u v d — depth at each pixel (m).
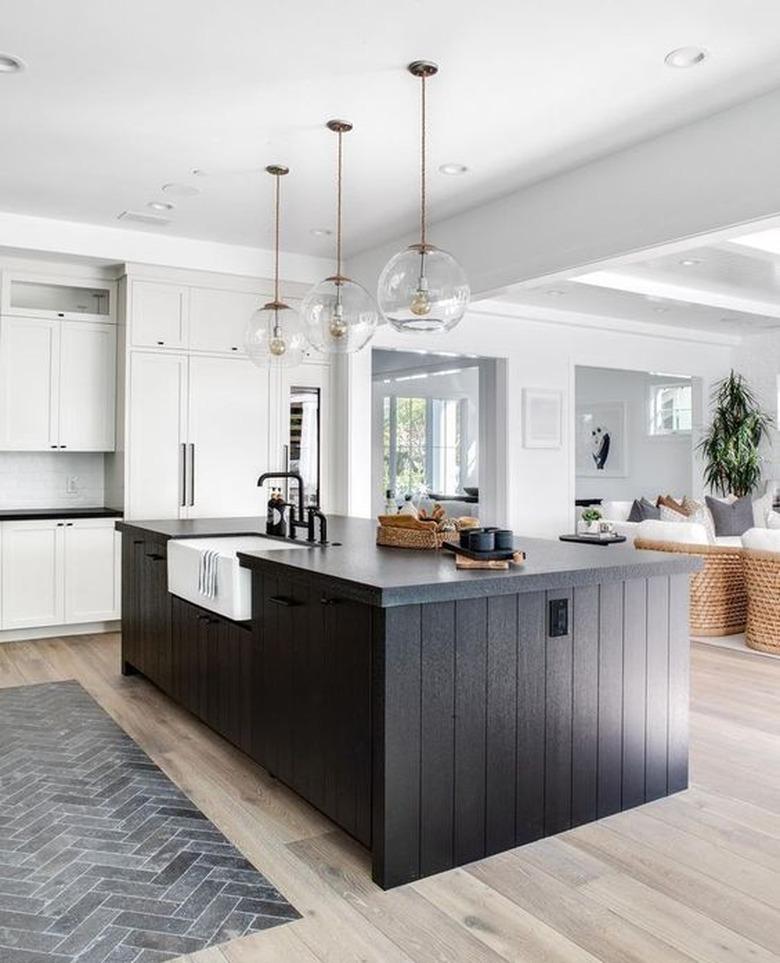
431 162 4.31
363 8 2.84
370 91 3.49
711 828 2.75
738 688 4.40
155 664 4.22
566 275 4.61
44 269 5.67
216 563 3.36
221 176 4.55
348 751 2.53
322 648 2.68
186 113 3.72
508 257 4.84
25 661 5.01
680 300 7.21
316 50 3.14
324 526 3.55
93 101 3.59
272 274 6.20
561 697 2.73
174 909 2.22
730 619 5.77
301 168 4.41
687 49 3.11
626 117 3.72
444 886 2.37
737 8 2.83
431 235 5.50
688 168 3.79
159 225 5.52
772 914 2.21
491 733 2.56
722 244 5.11
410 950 2.04
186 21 2.93
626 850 2.59
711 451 9.23
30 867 2.45
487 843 2.55
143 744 3.54
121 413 5.82
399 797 2.36
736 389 9.20
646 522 6.03
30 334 5.64
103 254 5.54
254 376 6.26
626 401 11.18
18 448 5.59
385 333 6.99
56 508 6.07
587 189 4.31
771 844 2.62
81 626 5.80
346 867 2.47
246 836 2.67
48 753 3.42
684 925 2.15
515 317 7.68
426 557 3.06
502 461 7.94
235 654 3.31
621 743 2.90
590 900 2.28
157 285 5.82
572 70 3.28
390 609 2.35
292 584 2.86
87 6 2.83
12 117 3.77
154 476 5.85
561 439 8.28
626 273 6.63
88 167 4.41
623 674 2.90
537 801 2.67
